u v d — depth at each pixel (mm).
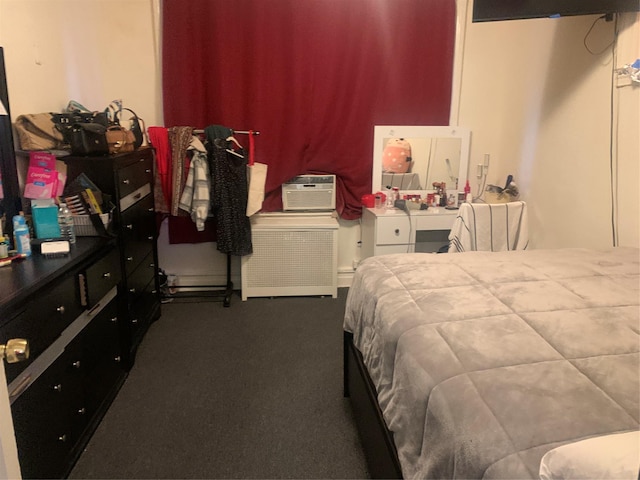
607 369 1122
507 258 2059
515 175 3395
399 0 3299
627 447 796
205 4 3164
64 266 1725
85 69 2904
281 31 3246
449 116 3594
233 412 2203
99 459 1885
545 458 838
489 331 1332
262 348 2818
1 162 1851
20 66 2148
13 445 883
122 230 2352
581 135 2711
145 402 2275
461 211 2936
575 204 2777
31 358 1481
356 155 3531
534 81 3141
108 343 2242
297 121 3369
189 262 3656
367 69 3395
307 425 2117
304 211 3586
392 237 3307
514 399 1019
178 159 3068
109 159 2219
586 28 2639
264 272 3508
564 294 1590
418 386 1228
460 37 3441
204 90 3318
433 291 1660
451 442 1018
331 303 3492
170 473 1821
